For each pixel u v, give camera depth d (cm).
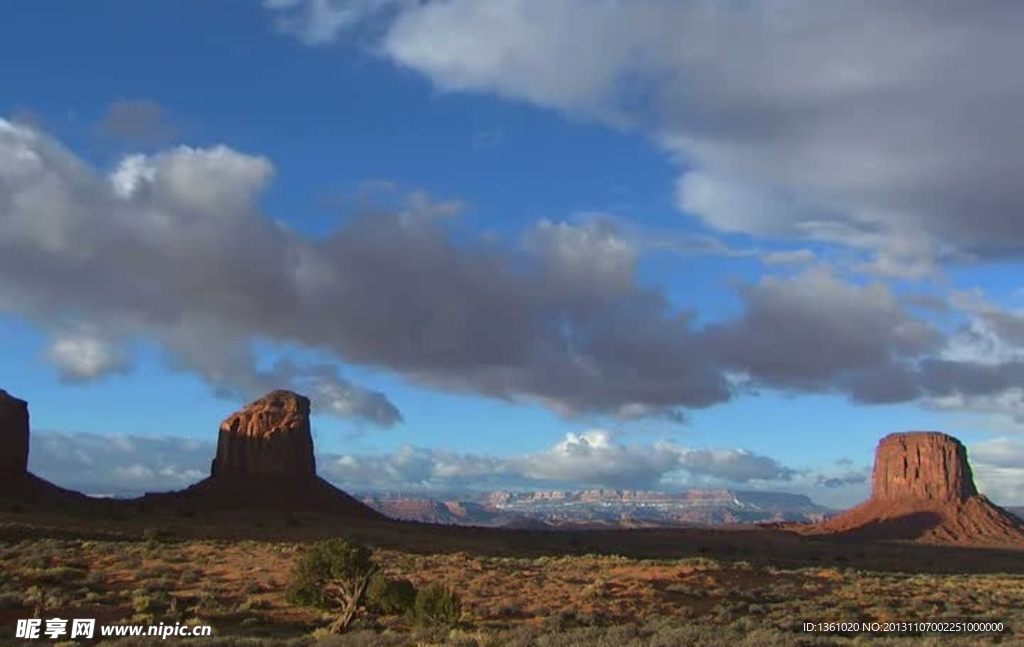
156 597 4159
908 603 5284
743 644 2917
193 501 11794
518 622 4112
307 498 12650
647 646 2856
